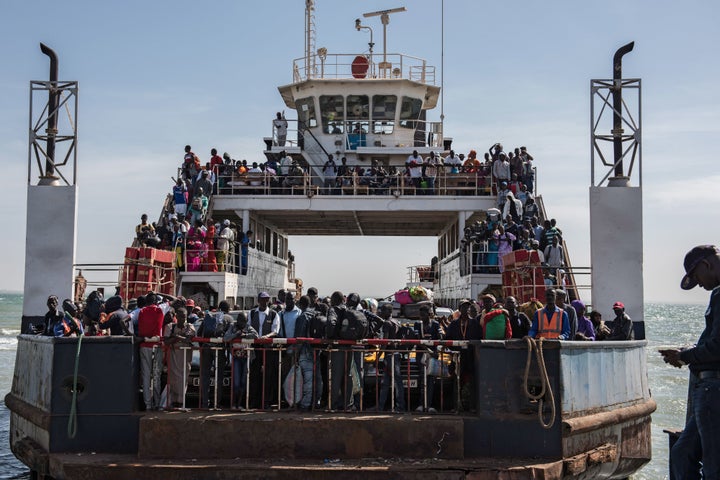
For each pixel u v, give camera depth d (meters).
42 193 15.64
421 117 30.61
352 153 27.83
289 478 8.95
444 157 27.53
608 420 10.51
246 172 24.75
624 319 13.02
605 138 15.80
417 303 18.42
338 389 10.37
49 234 15.64
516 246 19.19
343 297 10.34
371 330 10.87
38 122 15.75
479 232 21.33
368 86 27.73
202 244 20.86
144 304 12.40
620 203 15.61
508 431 9.53
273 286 28.98
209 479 8.98
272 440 9.45
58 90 15.79
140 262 17.14
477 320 10.73
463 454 9.46
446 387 11.67
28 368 11.05
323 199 23.72
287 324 11.05
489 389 9.60
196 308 13.91
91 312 13.01
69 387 9.83
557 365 9.56
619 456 11.09
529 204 21.97
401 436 9.45
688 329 90.62
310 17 28.44
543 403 9.55
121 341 9.87
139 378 10.22
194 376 11.61
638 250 15.55
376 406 10.27
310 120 28.55
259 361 11.29
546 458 9.47
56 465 9.36
